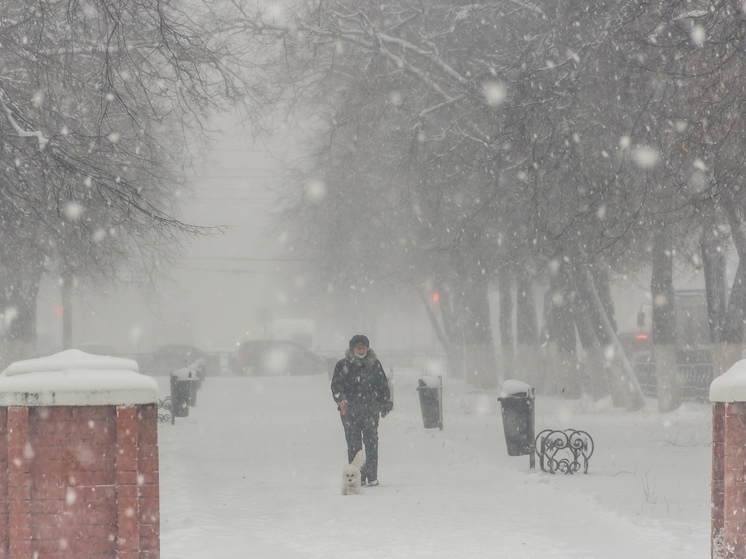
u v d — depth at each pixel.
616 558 33.59
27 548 23.70
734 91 59.88
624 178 73.56
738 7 58.91
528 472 57.50
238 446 78.31
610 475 56.28
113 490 24.09
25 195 67.31
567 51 74.62
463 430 91.25
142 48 72.56
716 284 106.00
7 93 63.28
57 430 24.06
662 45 64.25
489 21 103.56
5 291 127.25
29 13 64.50
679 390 114.00
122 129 78.69
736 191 65.44
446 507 45.97
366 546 36.12
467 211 120.31
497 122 92.12
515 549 35.34
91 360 24.81
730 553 25.83
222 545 35.44
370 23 111.38
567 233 81.94
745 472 25.91
